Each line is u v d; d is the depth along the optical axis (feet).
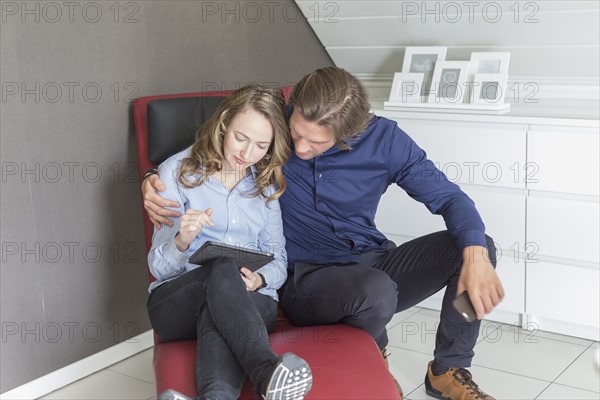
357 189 6.68
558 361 8.11
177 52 8.33
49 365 7.54
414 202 9.35
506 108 9.02
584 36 8.61
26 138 7.04
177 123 7.07
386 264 6.83
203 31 8.61
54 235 7.39
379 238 6.97
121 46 7.73
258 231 6.42
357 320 6.07
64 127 7.33
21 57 6.91
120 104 7.80
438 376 7.23
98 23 7.48
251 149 5.90
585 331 8.66
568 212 8.36
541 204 8.50
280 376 4.76
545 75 9.51
